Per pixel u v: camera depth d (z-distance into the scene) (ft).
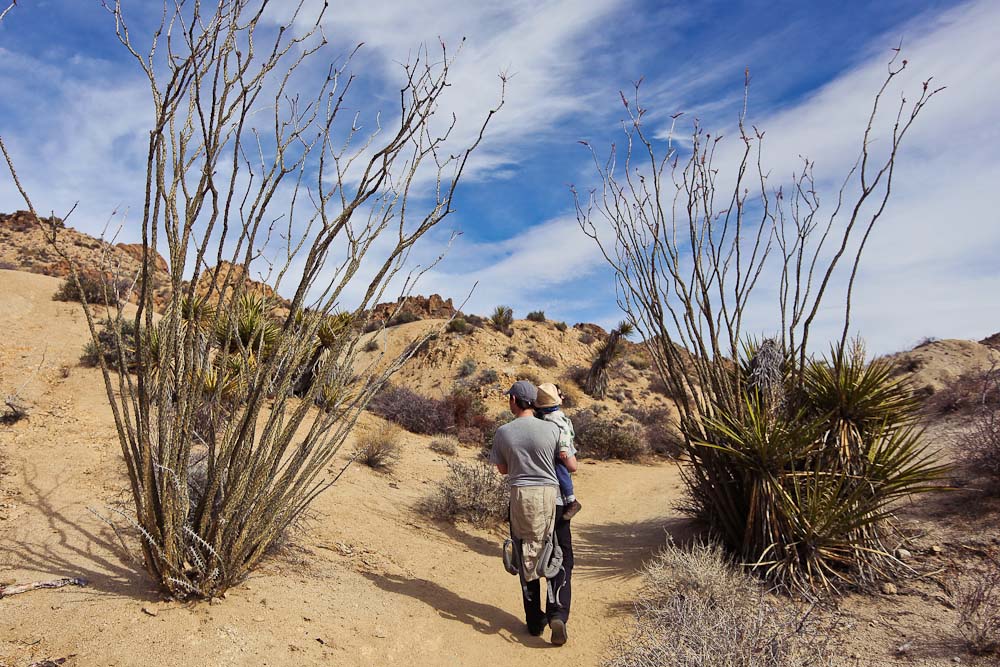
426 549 18.83
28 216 126.52
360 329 12.77
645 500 31.99
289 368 11.97
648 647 11.34
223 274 39.99
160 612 10.41
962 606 12.41
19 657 8.48
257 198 10.94
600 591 16.51
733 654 10.00
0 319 42.24
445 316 139.85
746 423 17.60
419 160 11.96
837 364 18.11
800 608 13.82
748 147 17.62
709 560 15.24
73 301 49.29
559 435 13.84
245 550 11.75
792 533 15.90
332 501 20.89
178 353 10.87
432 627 12.98
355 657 10.85
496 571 18.16
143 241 10.05
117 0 9.73
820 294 17.72
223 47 10.07
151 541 10.56
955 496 19.12
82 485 16.31
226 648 9.81
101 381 31.55
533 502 13.17
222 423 16.40
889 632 12.36
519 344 119.44
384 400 49.98
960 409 31.65
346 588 13.85
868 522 15.26
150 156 9.81
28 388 27.91
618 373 117.80
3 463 16.90
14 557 11.55
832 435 18.04
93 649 8.96
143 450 10.62
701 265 18.42
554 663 12.20
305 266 11.44
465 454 42.06
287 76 10.85
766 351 19.03
